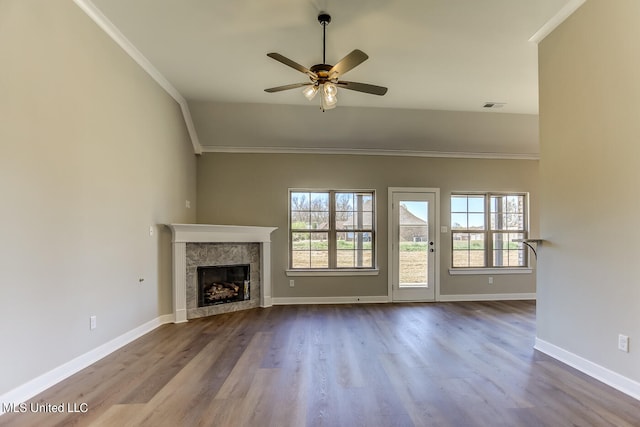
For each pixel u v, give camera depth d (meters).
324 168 5.35
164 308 4.04
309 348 3.14
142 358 2.89
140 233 3.55
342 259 5.42
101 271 2.91
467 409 2.06
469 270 5.46
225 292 4.66
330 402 2.15
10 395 2.06
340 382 2.43
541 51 3.03
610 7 2.35
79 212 2.65
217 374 2.56
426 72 3.70
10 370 2.06
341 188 5.36
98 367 2.69
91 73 2.78
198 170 5.20
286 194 5.29
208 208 5.19
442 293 5.43
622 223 2.28
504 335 3.56
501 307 4.94
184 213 4.72
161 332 3.66
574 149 2.68
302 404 2.12
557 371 2.61
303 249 5.38
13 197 2.09
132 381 2.44
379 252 5.36
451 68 3.61
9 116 2.06
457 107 4.71
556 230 2.87
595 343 2.49
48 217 2.35
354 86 2.90
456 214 5.60
